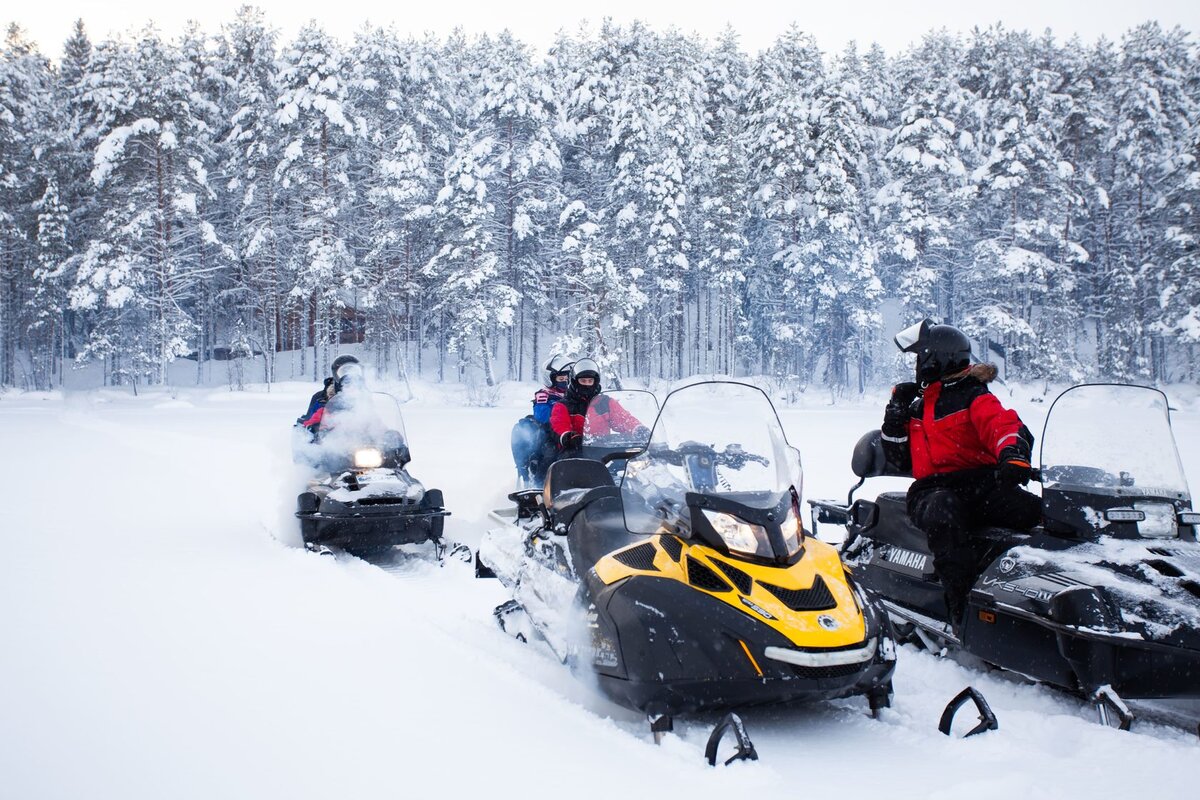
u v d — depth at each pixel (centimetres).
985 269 4891
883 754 342
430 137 5300
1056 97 5219
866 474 545
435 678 423
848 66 6119
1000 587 421
